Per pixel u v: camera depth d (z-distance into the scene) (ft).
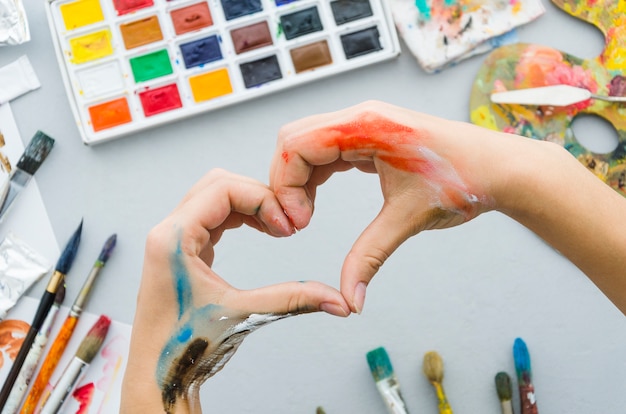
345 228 3.02
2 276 2.99
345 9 3.01
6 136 3.05
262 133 3.06
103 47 3.02
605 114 2.96
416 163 1.84
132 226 3.05
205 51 3.02
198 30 3.01
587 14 3.00
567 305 2.98
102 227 3.05
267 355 3.00
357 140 1.86
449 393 2.96
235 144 3.06
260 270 3.01
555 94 2.93
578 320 2.98
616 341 2.97
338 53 3.00
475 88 3.02
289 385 2.99
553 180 1.81
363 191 3.03
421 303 2.99
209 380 3.00
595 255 1.83
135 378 1.91
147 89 3.01
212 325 1.90
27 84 3.06
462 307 2.99
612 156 2.95
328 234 3.02
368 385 2.97
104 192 3.06
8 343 3.00
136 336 1.93
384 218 1.87
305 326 3.00
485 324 2.98
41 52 3.07
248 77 3.01
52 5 2.99
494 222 3.01
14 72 3.05
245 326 1.89
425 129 1.85
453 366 2.97
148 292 1.91
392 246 1.86
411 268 3.01
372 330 2.99
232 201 1.94
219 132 3.06
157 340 1.92
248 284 3.01
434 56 3.01
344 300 1.80
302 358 3.00
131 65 3.02
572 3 3.01
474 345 2.98
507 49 3.03
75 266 3.03
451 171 1.84
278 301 1.83
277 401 2.99
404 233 1.87
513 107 3.01
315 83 3.05
